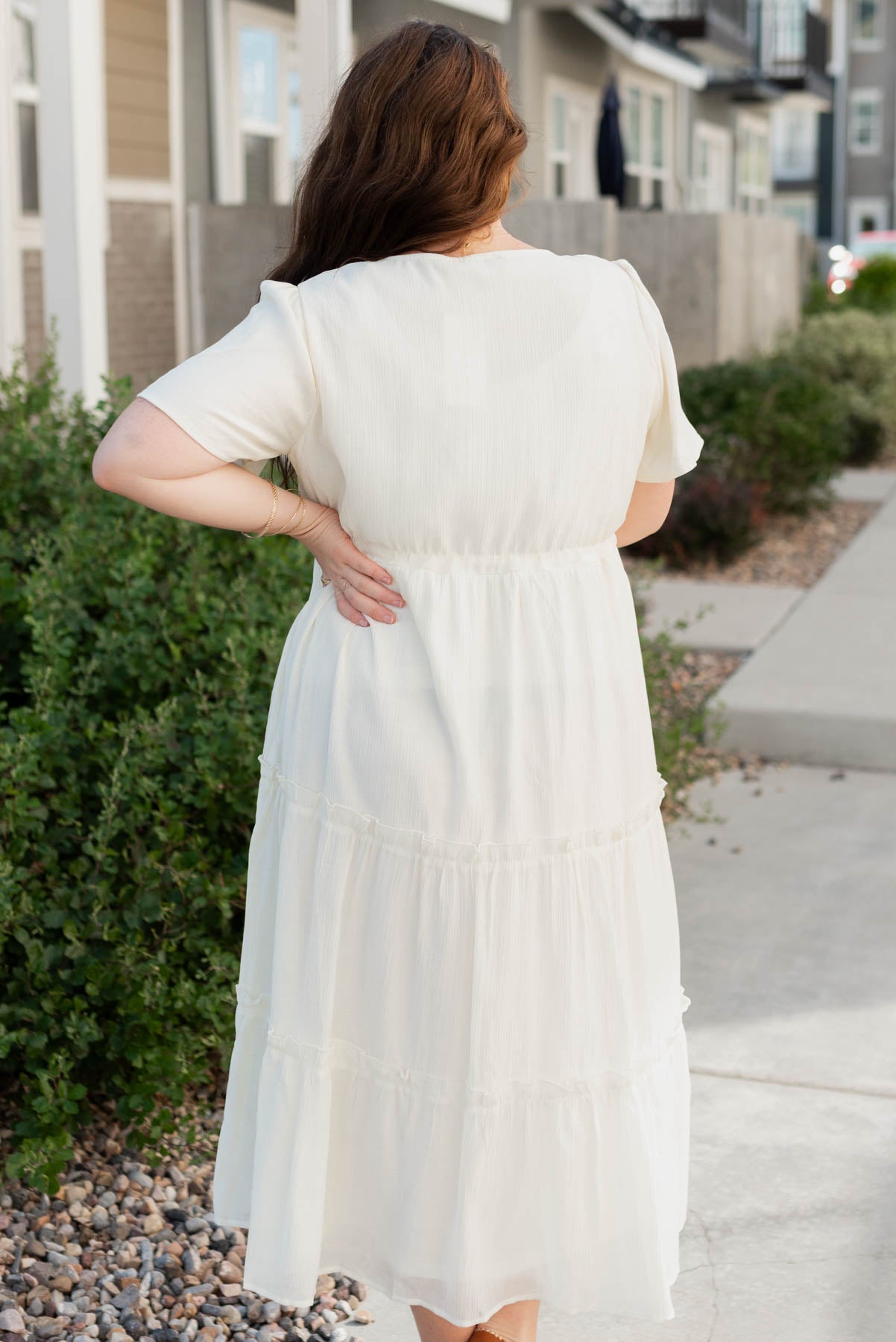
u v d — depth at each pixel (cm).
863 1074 317
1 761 290
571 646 182
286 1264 188
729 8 2066
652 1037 195
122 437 170
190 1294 245
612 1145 190
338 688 182
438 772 178
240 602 346
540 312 176
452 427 173
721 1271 254
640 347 186
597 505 183
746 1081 315
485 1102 181
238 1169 201
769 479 959
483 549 179
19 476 406
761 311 1353
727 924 392
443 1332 198
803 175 4472
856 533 964
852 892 413
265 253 934
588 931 186
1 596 347
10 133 835
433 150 176
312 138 200
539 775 181
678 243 1173
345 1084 189
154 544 374
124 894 284
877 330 1352
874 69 4391
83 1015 277
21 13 868
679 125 2092
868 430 1282
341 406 173
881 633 656
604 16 1430
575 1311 191
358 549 185
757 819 473
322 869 183
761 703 539
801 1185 278
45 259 641
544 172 1490
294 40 1185
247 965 198
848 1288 249
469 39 182
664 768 445
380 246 179
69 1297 245
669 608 727
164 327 1028
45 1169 252
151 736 296
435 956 180
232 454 173
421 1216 186
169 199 1021
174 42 1005
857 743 523
